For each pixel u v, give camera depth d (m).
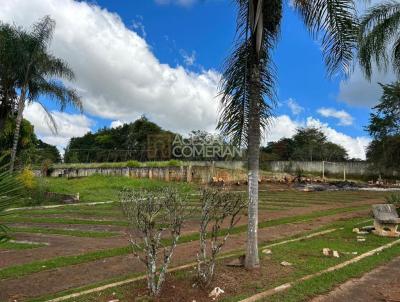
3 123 22.62
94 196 24.52
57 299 5.40
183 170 32.97
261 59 6.90
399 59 12.13
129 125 58.44
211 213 6.35
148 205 5.72
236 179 32.31
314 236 10.63
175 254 8.37
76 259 7.99
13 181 4.00
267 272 6.56
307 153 57.88
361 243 9.45
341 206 20.33
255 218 6.80
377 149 38.31
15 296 5.79
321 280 6.16
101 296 5.46
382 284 6.17
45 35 20.84
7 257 8.27
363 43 11.70
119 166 39.03
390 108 36.81
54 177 37.47
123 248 9.04
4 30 20.08
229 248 9.09
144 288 5.75
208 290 5.61
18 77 20.83
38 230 11.96
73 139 64.88
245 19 6.88
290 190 32.62
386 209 10.94
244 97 6.82
